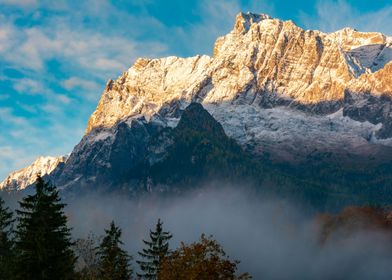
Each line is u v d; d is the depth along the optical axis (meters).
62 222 80.25
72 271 82.56
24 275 77.25
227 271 70.50
